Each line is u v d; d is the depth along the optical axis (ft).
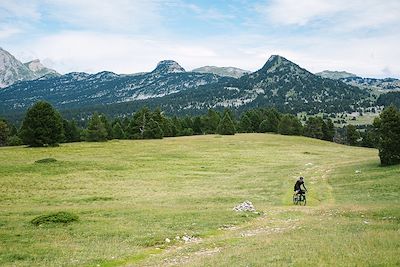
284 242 71.41
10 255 71.00
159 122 533.14
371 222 94.79
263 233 90.22
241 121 598.34
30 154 305.94
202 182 203.10
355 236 71.31
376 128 228.43
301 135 576.20
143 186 190.39
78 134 500.33
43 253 72.84
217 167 263.49
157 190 178.70
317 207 129.49
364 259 51.93
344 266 49.55
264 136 496.23
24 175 214.28
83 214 116.78
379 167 215.72
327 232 81.56
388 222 94.53
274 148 390.01
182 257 70.23
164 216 110.73
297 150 379.55
